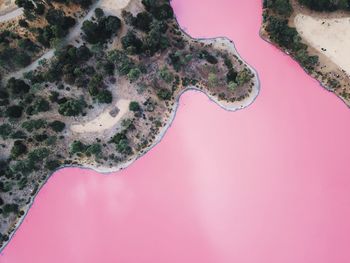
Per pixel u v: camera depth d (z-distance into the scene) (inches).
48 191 5211.6
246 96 5364.2
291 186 4904.0
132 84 5452.8
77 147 5182.1
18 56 5383.9
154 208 5004.9
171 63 5541.3
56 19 5428.2
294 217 4766.2
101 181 5196.9
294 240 4670.3
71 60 5403.5
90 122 5388.8
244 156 5093.5
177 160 5187.0
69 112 5270.7
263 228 4751.5
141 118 5354.3
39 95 5428.2
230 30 5679.1
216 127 5285.4
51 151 5300.2
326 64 5433.1
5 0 5693.9
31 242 4995.1
